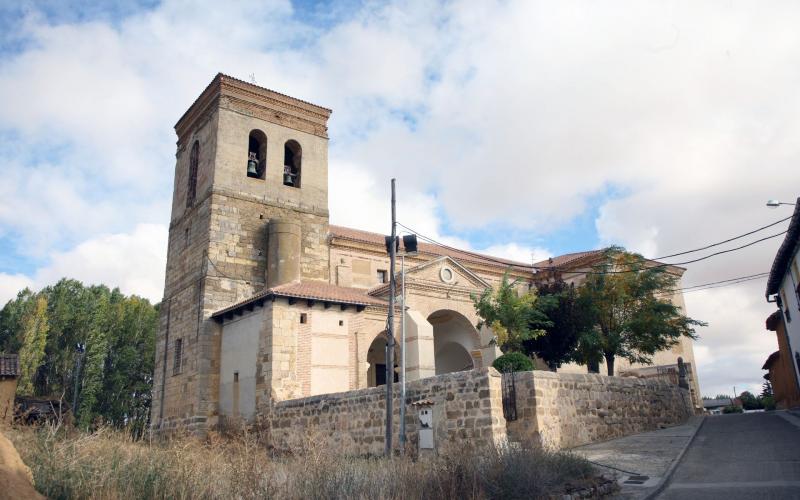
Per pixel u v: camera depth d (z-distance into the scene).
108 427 13.63
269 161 36.97
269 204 36.00
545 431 19.42
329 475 11.47
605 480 13.55
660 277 36.69
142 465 10.88
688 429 25.00
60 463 10.15
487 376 18.09
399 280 33.41
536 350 33.94
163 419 32.97
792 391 37.47
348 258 40.34
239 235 34.22
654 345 34.81
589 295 34.41
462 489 11.25
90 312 57.50
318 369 27.88
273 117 38.03
